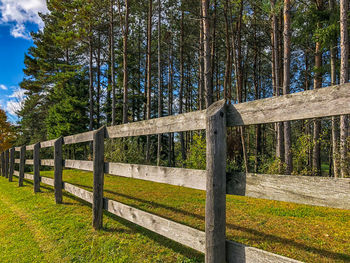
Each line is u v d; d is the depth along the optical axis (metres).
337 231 3.20
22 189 7.07
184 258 2.56
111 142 11.46
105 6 14.70
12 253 2.91
